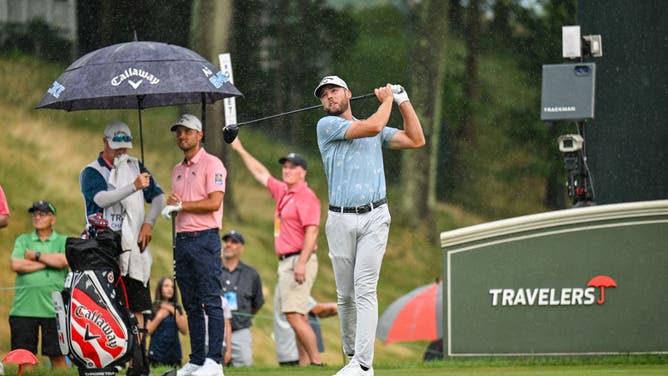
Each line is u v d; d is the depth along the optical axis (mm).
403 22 90500
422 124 89438
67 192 75688
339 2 87562
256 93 83062
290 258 32656
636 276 30984
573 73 35344
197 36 82688
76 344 22688
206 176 25109
